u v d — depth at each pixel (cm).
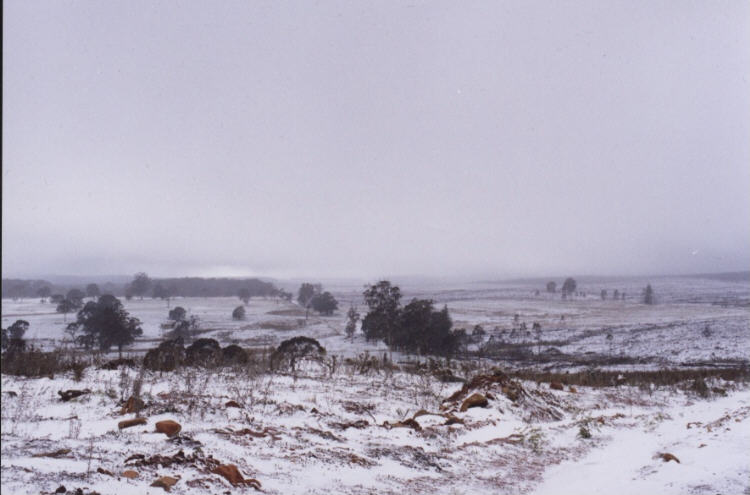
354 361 2142
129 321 3784
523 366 3656
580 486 739
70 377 1388
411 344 4247
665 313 7431
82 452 642
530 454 947
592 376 2477
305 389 1388
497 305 10206
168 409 965
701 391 1898
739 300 8894
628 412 1534
